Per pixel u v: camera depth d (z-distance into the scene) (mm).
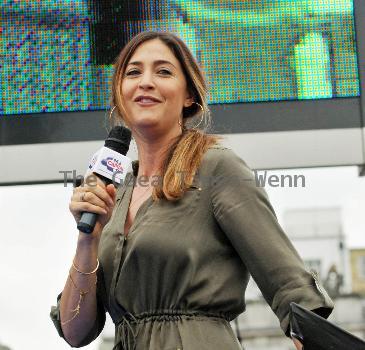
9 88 7430
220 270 4148
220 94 7391
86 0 7516
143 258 4125
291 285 3977
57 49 7473
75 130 7395
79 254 4273
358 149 7363
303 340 3779
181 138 4426
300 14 7480
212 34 7453
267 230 4090
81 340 4547
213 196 4191
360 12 7488
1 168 7363
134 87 4504
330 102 7402
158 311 4113
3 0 7504
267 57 7445
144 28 7473
